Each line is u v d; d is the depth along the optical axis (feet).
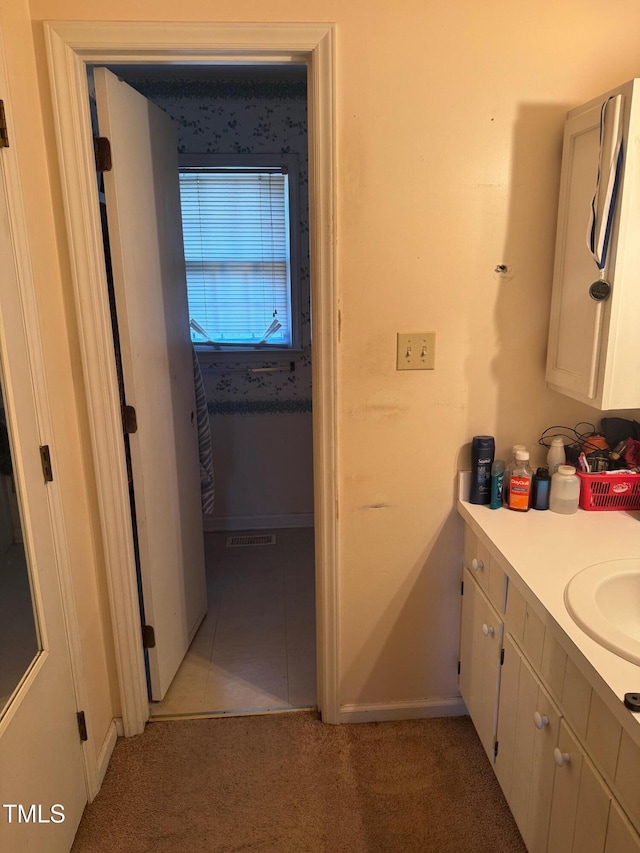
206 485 8.62
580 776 3.70
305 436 11.07
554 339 5.46
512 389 5.75
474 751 6.12
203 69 9.20
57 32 4.75
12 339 4.25
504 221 5.36
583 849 3.69
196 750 6.19
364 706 6.53
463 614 6.11
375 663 6.40
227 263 10.46
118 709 6.33
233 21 4.83
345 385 5.60
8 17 4.35
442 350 5.59
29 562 4.50
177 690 7.07
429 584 6.21
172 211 6.96
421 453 5.84
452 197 5.27
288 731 6.42
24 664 4.47
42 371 4.66
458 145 5.17
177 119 9.77
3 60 4.18
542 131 5.19
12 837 4.04
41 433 4.65
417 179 5.21
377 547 6.06
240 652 7.75
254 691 7.04
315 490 6.01
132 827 5.35
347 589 6.15
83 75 4.98
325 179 5.13
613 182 4.42
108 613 6.04
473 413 5.78
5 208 4.19
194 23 4.81
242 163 9.91
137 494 6.05
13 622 4.32
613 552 4.76
